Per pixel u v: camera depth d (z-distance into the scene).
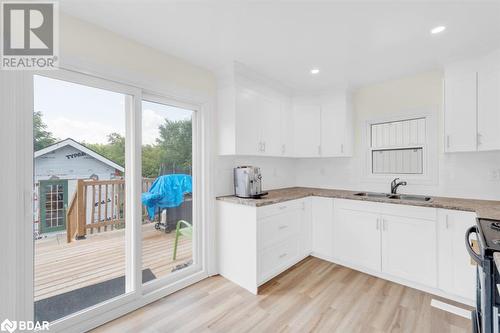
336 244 2.80
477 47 2.00
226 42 1.97
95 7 1.52
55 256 1.75
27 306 1.42
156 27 1.76
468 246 1.18
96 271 1.94
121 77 1.86
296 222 2.77
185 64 2.32
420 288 2.22
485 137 2.04
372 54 2.17
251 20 1.66
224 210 2.53
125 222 2.00
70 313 1.69
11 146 1.33
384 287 2.28
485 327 1.03
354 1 1.45
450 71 2.26
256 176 2.58
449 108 2.25
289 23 1.69
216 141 2.62
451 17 1.59
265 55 2.20
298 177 3.84
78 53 1.65
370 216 2.52
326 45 2.01
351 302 2.03
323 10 1.54
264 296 2.14
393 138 2.92
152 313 1.91
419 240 2.19
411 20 1.64
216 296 2.15
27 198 1.42
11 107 1.34
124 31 1.81
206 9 1.54
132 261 1.98
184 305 2.02
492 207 1.93
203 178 2.53
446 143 2.28
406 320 1.78
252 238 2.24
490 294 1.03
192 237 2.54
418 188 2.72
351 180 3.25
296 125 3.33
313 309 1.94
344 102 3.03
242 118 2.52
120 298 1.88
